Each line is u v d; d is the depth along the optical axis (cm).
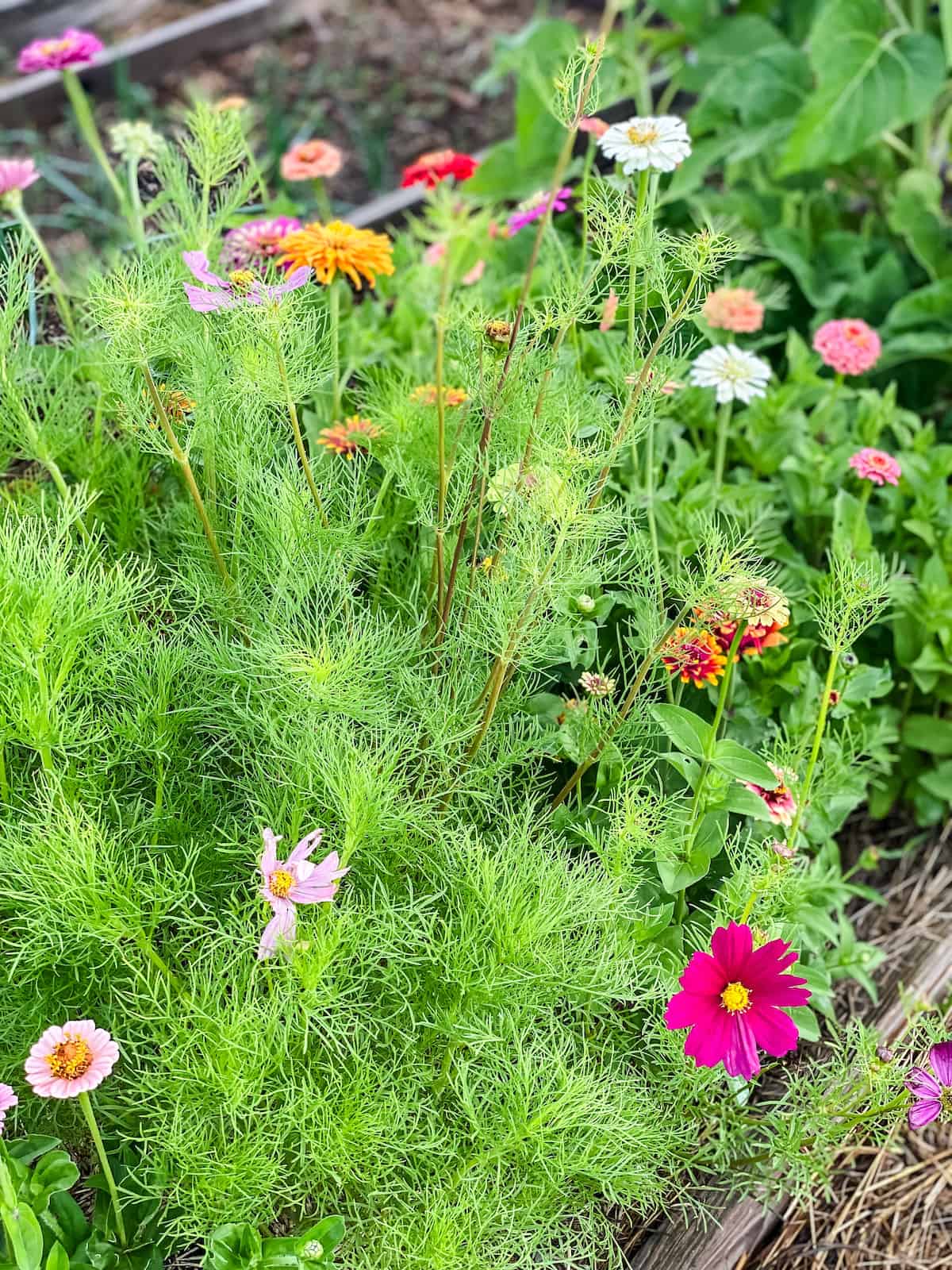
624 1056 79
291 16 218
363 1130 64
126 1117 72
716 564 72
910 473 112
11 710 65
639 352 83
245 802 78
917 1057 87
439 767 80
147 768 78
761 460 114
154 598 84
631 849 74
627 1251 81
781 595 73
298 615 78
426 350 111
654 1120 75
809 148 137
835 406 120
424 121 201
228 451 80
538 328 75
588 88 67
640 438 87
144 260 88
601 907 70
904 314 132
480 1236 67
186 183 95
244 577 81
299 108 200
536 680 87
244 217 113
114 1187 64
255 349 73
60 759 76
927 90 136
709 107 150
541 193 99
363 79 206
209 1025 64
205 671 74
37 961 68
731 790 78
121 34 212
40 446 81
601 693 79
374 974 74
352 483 85
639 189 77
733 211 147
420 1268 66
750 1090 84
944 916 106
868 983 93
